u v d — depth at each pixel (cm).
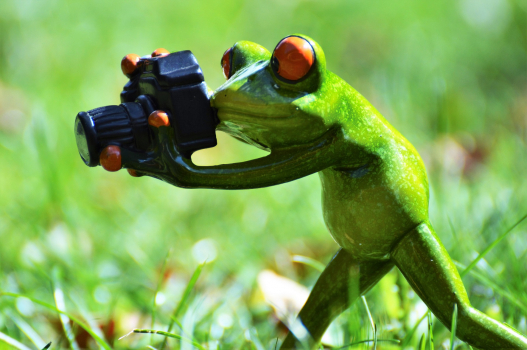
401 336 79
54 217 102
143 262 90
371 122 73
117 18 206
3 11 189
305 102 72
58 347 78
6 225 99
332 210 74
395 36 208
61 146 125
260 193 115
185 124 72
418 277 73
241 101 72
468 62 192
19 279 87
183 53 72
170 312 84
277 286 85
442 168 113
